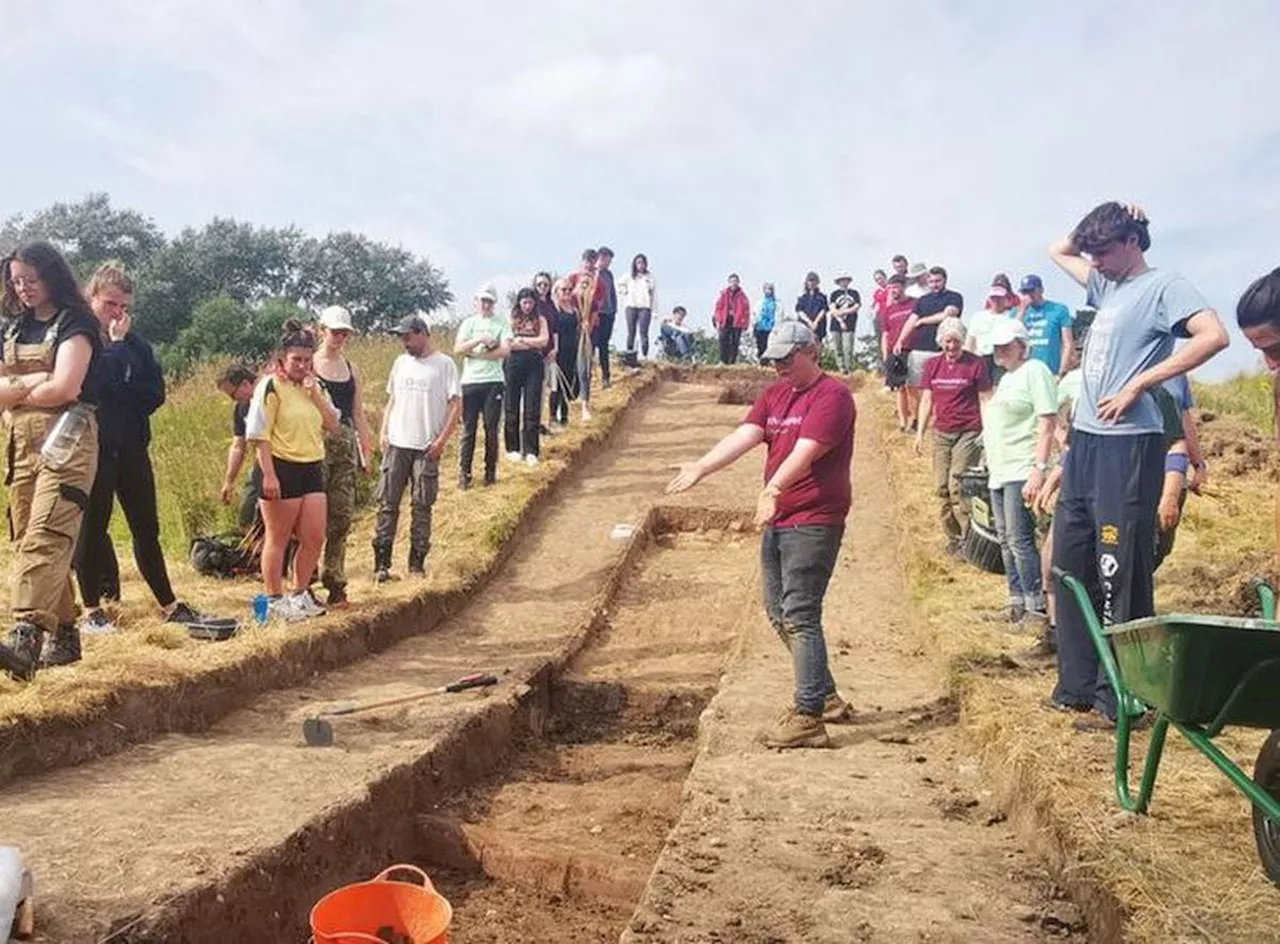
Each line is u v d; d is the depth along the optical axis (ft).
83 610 26.73
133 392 25.75
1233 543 34.58
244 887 15.52
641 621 35.04
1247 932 12.17
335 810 17.99
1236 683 12.41
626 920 18.07
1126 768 15.57
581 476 49.67
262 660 24.75
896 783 19.27
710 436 57.82
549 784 23.48
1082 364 19.20
